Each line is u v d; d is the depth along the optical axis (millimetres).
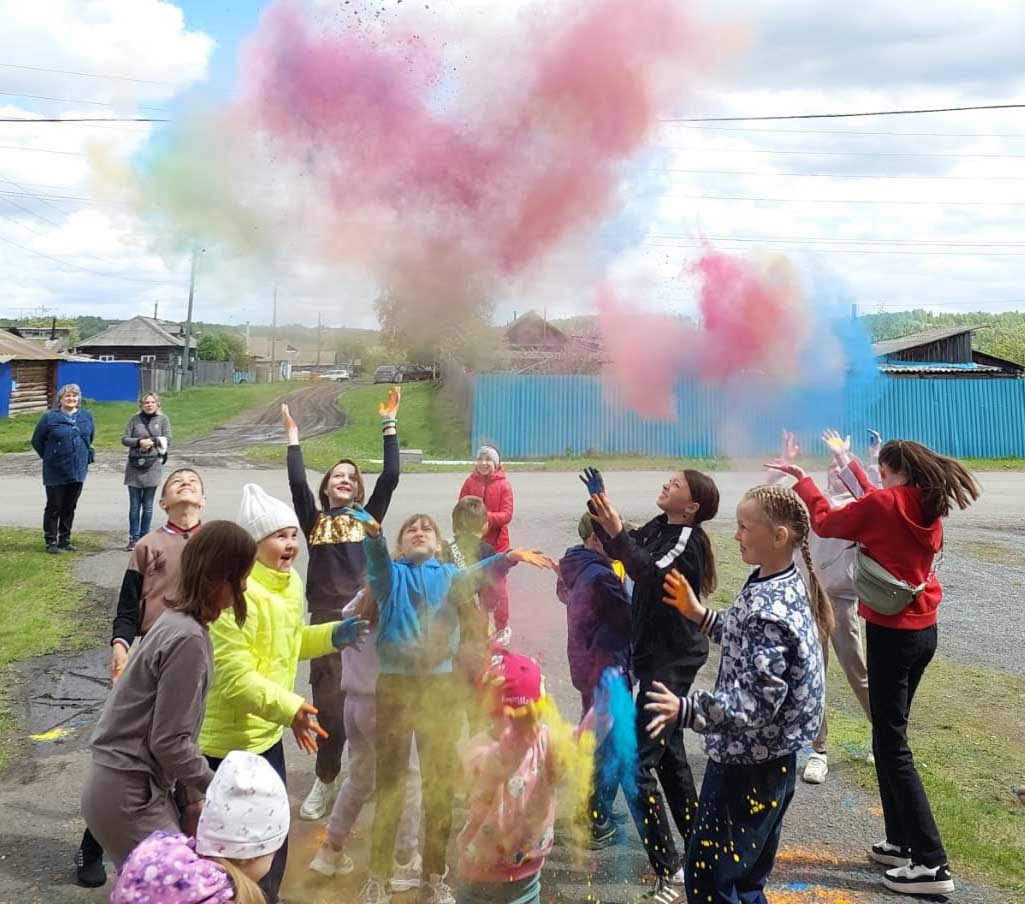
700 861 2801
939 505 3498
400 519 11930
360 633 3246
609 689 3627
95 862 3305
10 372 32156
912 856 3410
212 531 2619
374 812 3598
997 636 7156
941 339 31234
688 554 3520
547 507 14008
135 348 45312
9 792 4059
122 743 2521
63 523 9641
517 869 2857
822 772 4418
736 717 2682
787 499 2840
